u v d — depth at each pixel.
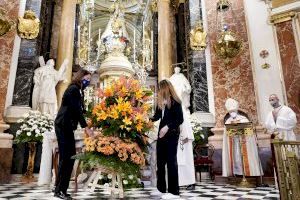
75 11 10.59
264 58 7.64
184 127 4.77
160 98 3.97
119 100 3.50
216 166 7.15
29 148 6.23
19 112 6.88
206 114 7.87
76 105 3.59
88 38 11.40
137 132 3.60
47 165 4.79
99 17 15.13
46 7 9.65
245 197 4.02
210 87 8.20
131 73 9.12
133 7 14.66
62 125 3.57
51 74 7.78
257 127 7.05
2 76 6.96
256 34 7.98
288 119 5.39
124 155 3.29
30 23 7.74
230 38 7.88
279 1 7.85
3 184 5.64
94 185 3.75
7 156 6.29
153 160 5.25
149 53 11.20
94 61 10.63
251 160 5.79
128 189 4.77
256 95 7.45
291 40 7.41
